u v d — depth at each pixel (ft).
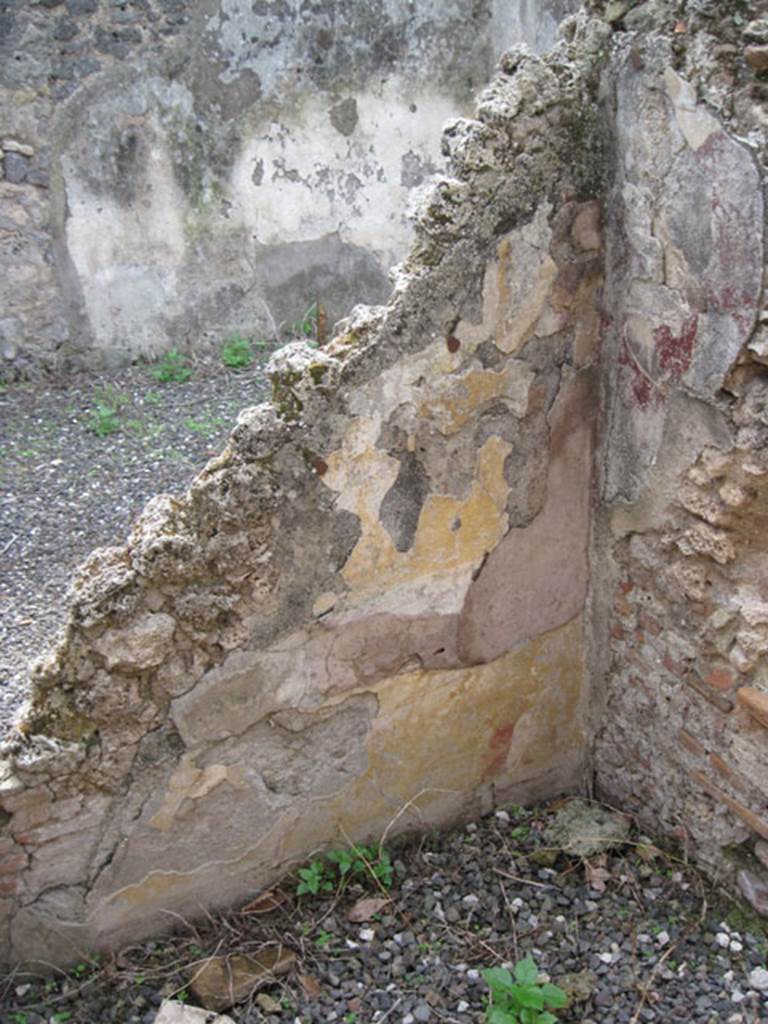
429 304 8.31
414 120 24.82
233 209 23.65
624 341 9.06
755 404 7.93
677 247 8.17
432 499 9.04
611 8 8.36
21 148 21.34
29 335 22.77
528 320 8.87
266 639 8.79
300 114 23.56
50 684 8.27
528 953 9.22
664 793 10.21
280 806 9.57
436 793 10.52
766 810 8.95
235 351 23.86
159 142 22.43
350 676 9.38
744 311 7.70
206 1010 8.63
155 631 8.29
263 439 8.07
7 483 18.20
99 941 9.18
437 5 24.04
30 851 8.55
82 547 16.16
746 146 7.35
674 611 9.44
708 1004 8.64
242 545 8.30
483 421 9.02
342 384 8.20
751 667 8.76
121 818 8.82
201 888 9.51
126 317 23.48
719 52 7.55
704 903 9.59
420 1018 8.59
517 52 8.18
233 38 22.35
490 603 9.86
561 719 11.02
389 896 9.84
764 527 8.41
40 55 20.92
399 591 9.25
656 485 9.12
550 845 10.43
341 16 23.18
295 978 9.00
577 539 10.18
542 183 8.41
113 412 20.83
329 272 25.22
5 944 8.82
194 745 8.87
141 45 21.63
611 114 8.50
